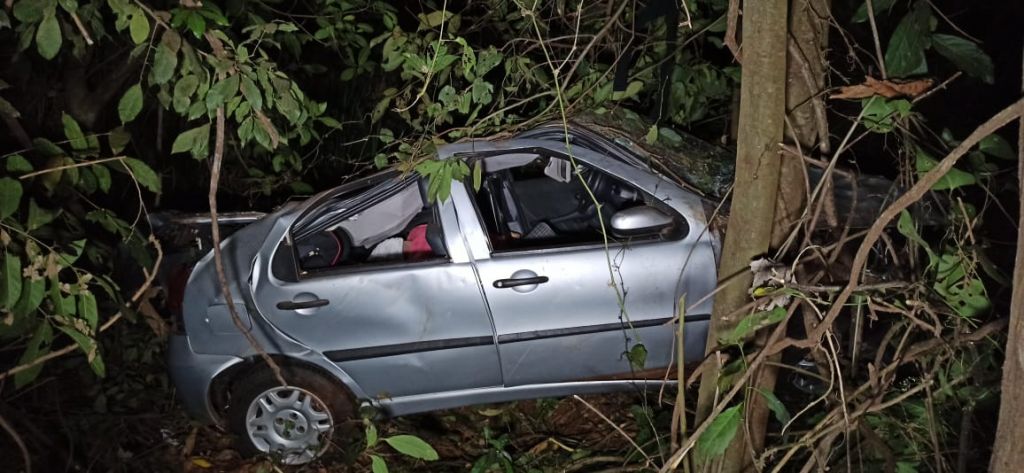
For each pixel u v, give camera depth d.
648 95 5.16
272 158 5.57
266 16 4.94
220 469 4.40
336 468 4.30
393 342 4.14
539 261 4.05
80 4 3.80
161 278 4.53
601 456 3.98
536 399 4.76
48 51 2.77
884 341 2.81
